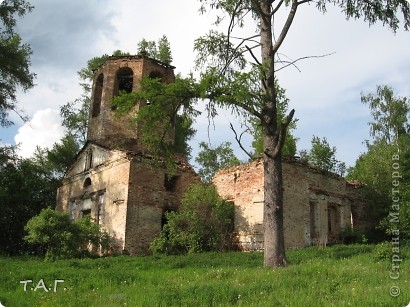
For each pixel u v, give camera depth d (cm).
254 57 1396
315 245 2336
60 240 2017
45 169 3625
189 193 2345
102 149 2628
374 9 1588
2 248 2838
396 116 3183
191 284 1088
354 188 2761
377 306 810
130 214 2306
